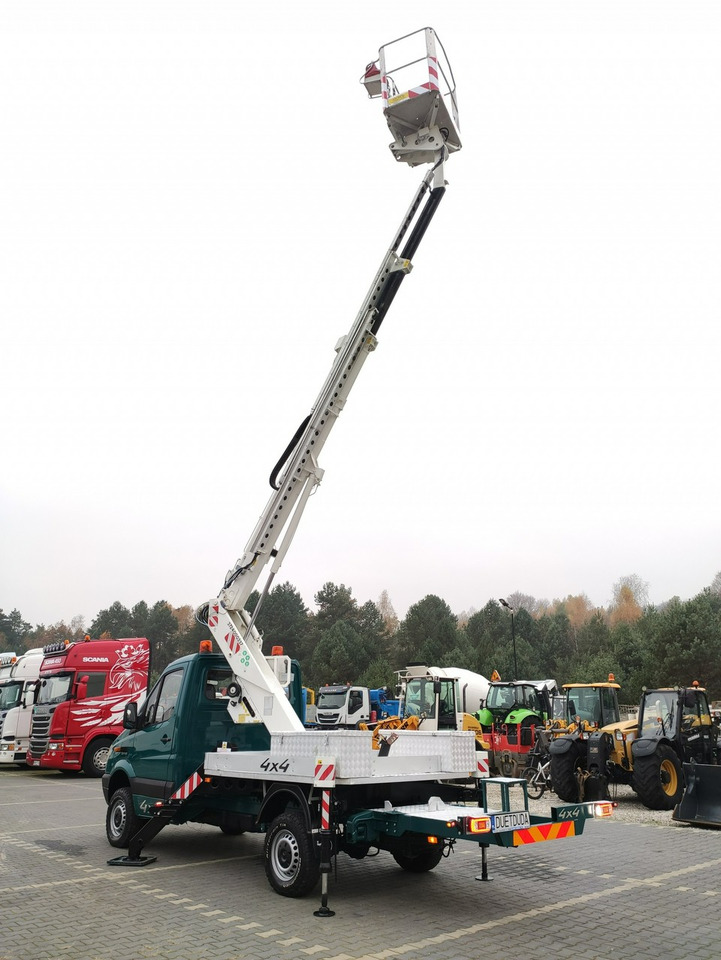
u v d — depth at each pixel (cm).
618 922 593
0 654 2484
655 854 873
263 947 530
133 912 619
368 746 659
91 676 1898
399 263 807
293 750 692
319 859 645
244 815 780
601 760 1323
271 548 841
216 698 864
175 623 8000
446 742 743
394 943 538
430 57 775
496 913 617
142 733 894
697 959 508
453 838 633
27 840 956
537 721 1845
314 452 838
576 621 11175
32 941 546
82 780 1825
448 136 795
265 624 6494
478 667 4931
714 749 1391
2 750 2031
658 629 3994
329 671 5331
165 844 934
